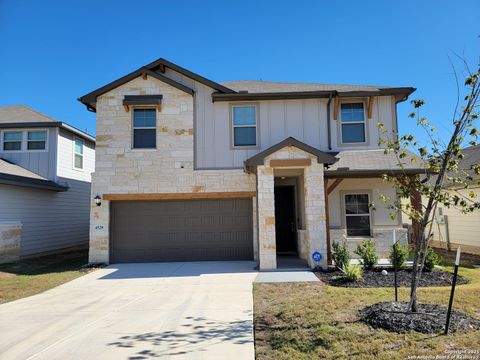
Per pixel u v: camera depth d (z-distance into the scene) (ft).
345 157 36.42
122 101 38.11
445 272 27.40
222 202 38.19
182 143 38.17
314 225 31.27
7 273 33.24
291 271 30.35
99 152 37.76
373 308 17.39
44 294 24.58
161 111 38.47
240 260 37.42
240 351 13.60
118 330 16.43
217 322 17.26
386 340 13.65
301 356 12.75
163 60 38.60
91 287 26.50
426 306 17.47
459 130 15.72
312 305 19.10
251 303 20.57
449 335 13.87
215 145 38.34
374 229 36.35
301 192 37.50
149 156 37.88
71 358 13.32
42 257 44.70
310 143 38.73
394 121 38.83
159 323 17.37
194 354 13.42
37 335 15.97
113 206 38.01
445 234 44.98
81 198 57.36
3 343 15.05
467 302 18.53
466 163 42.88
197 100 38.88
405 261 28.73
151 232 37.86
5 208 40.81
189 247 37.76
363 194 37.22
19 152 49.98
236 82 49.80
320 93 38.40
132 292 24.48
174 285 26.40
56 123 49.60
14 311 20.18
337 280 25.89
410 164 33.40
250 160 31.86
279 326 16.06
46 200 48.39
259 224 31.58
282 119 39.01
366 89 40.06
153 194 37.50
